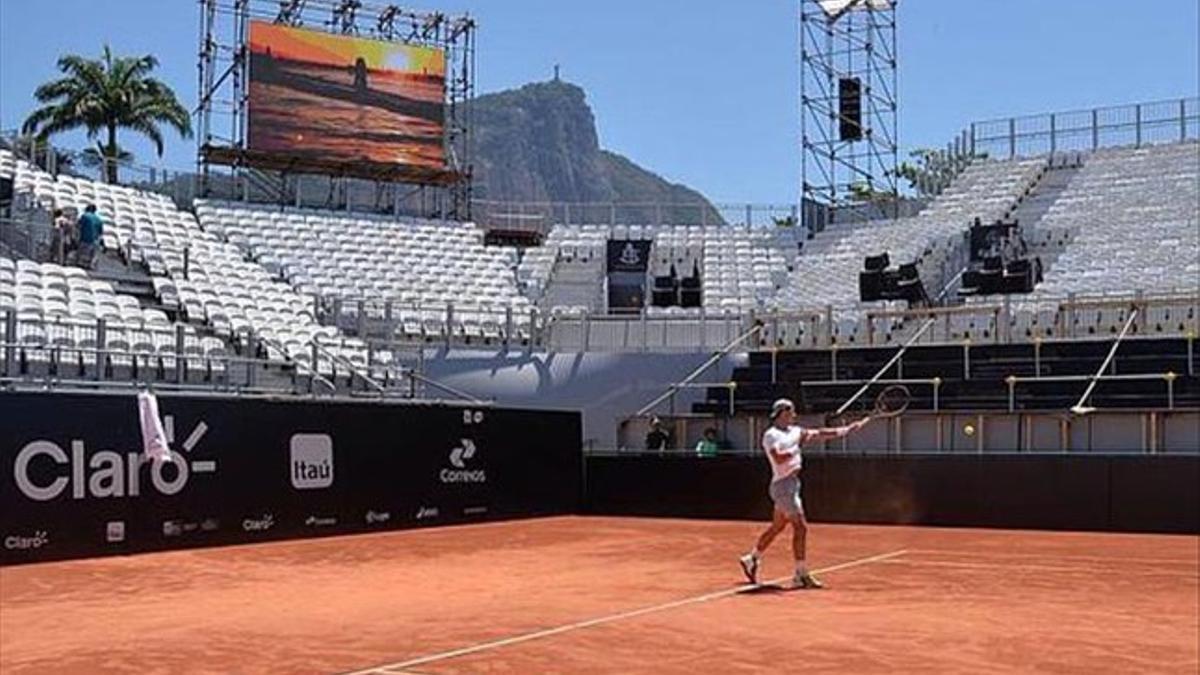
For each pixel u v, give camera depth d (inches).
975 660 346.0
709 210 1616.6
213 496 750.5
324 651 365.4
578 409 1172.5
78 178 1295.5
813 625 410.6
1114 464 837.2
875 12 1678.2
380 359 1080.8
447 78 1675.7
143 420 711.7
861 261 1467.8
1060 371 1040.8
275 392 900.0
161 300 1030.4
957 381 1047.6
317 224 1446.9
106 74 2090.3
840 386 1092.5
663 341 1216.2
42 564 647.8
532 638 386.0
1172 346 1019.3
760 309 1348.4
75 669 340.5
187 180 1489.9
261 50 1552.7
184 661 351.3
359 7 1652.3
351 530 835.4
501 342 1217.4
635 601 478.3
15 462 652.7
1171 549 714.2
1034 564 625.6
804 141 1680.6
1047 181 1581.0
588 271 1517.0
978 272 1186.0
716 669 332.8
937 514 893.8
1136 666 337.7
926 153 1833.2
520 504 975.0
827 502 932.0
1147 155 1533.0
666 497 997.8
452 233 1537.9
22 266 931.3
